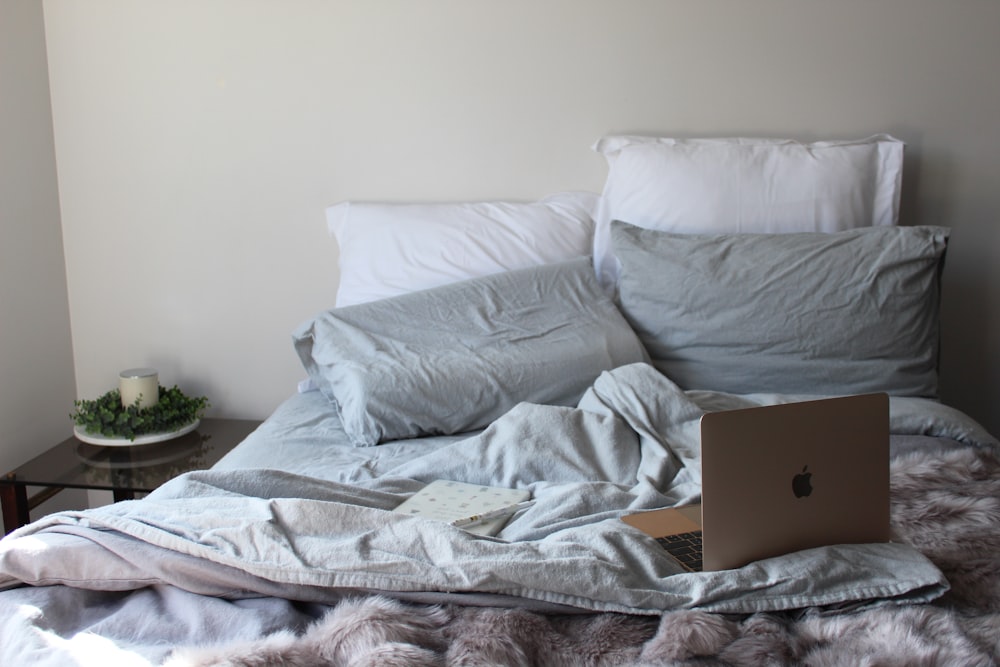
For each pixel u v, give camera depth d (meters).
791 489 1.37
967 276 2.72
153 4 2.71
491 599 1.26
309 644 1.17
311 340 2.39
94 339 2.93
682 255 2.39
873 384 2.28
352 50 2.71
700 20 2.63
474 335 2.28
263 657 1.13
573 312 2.36
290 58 2.72
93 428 2.59
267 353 2.90
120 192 2.83
